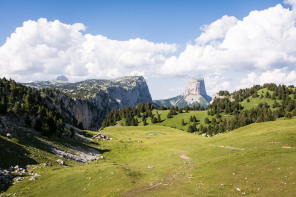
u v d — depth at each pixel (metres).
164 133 152.50
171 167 46.12
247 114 199.88
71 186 32.41
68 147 69.62
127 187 31.34
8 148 42.97
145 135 144.62
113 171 39.75
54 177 36.47
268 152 39.12
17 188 30.31
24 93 136.00
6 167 36.34
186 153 66.75
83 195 28.84
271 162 33.16
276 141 53.06
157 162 56.09
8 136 49.16
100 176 37.00
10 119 61.81
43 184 32.94
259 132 69.44
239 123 172.88
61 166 45.59
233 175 31.05
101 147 91.75
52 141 66.88
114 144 101.25
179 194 25.86
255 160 35.69
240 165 35.03
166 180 35.28
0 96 95.69
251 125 95.25
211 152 58.72
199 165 42.97
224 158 41.91
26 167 39.59
